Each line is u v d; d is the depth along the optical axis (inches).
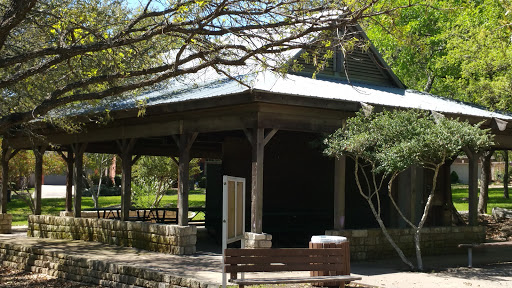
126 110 542.3
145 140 748.0
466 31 859.4
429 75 1098.1
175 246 518.9
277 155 649.6
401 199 576.4
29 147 736.3
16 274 561.9
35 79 492.7
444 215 673.6
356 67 654.5
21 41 471.2
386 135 442.3
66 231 663.1
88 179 1085.8
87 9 422.3
